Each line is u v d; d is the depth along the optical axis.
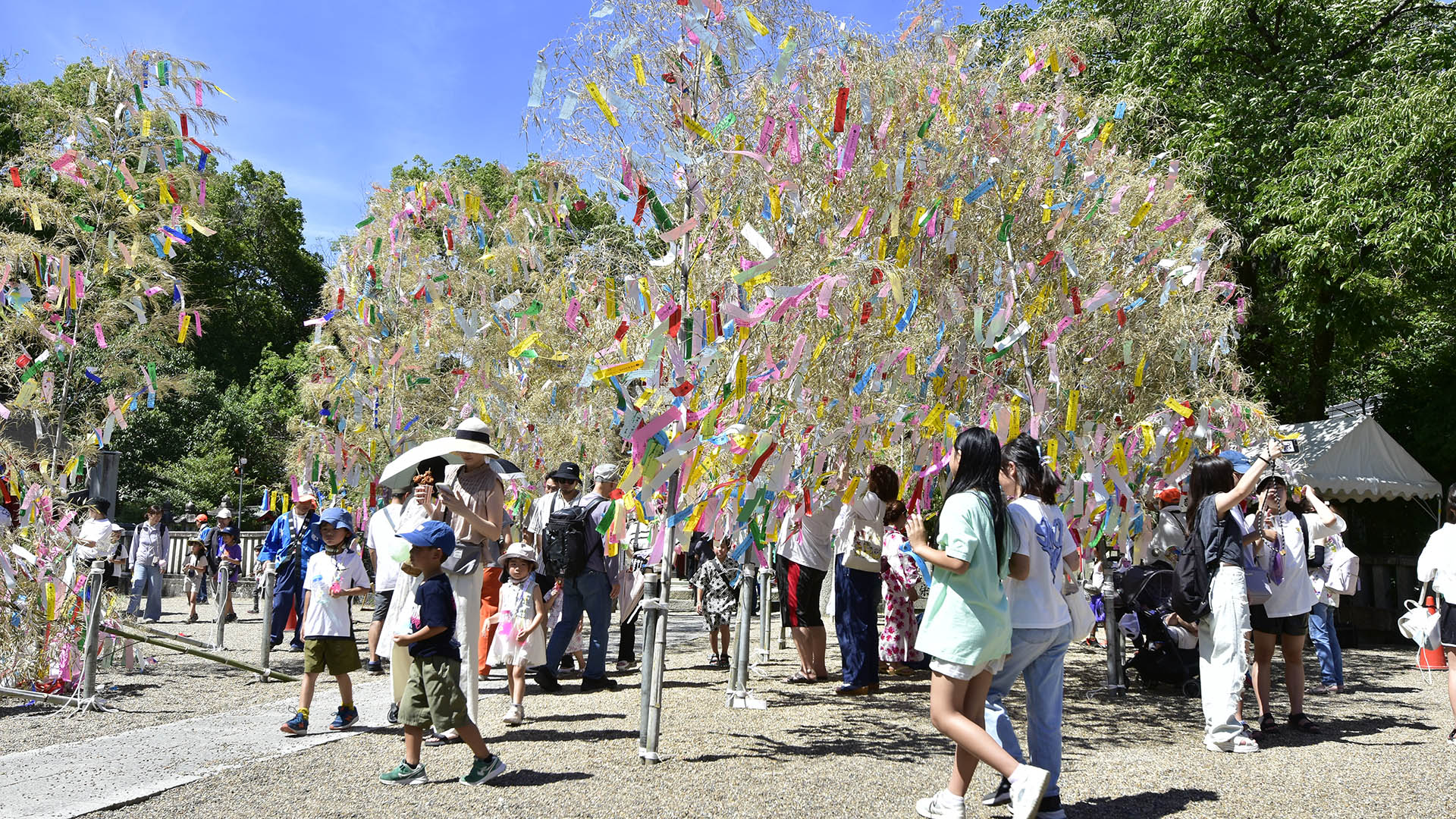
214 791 4.42
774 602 13.98
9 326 7.61
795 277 5.70
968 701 3.90
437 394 10.65
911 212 6.19
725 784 4.51
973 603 3.73
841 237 5.64
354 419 9.73
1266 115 13.50
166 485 30.67
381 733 5.71
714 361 5.41
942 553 3.75
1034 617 3.95
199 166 8.54
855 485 6.04
